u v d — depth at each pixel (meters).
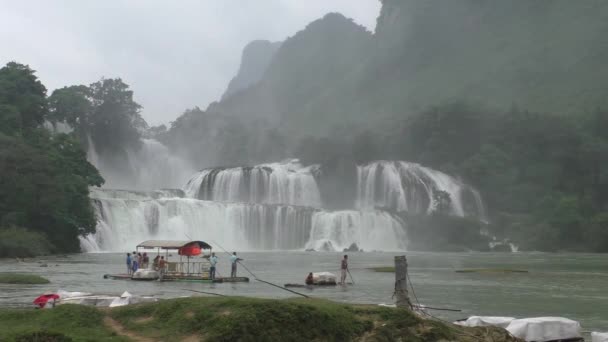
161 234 105.31
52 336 13.66
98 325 15.90
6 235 75.31
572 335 18.80
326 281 39.56
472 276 51.97
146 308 16.36
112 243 98.81
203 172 146.50
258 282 41.34
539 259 91.25
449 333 16.36
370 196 157.38
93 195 106.38
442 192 143.38
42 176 83.44
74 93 151.12
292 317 14.39
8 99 107.88
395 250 128.00
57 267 56.47
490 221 148.88
